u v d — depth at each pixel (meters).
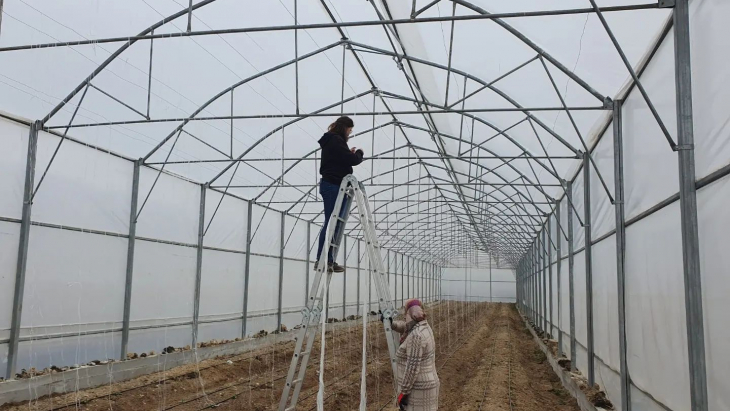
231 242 18.50
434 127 14.63
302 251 24.12
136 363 13.37
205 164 16.02
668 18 6.75
